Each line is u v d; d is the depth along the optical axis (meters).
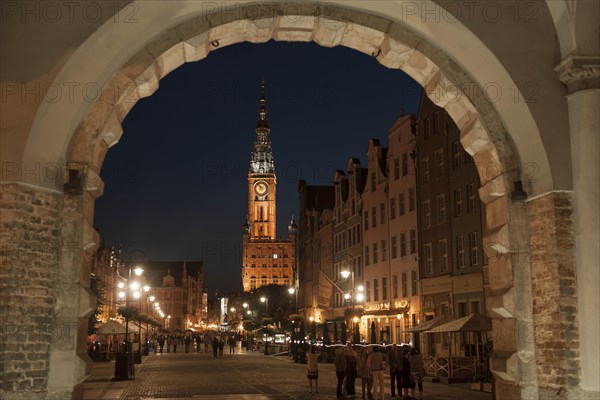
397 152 47.06
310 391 24.59
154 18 11.55
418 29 12.77
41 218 10.92
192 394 23.52
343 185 63.12
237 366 44.25
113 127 12.30
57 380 10.83
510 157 12.79
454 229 37.97
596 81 11.80
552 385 11.77
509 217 12.62
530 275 12.45
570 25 11.77
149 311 112.56
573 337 11.58
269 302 111.81
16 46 10.66
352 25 12.86
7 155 10.50
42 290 10.84
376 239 51.09
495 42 12.06
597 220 11.57
